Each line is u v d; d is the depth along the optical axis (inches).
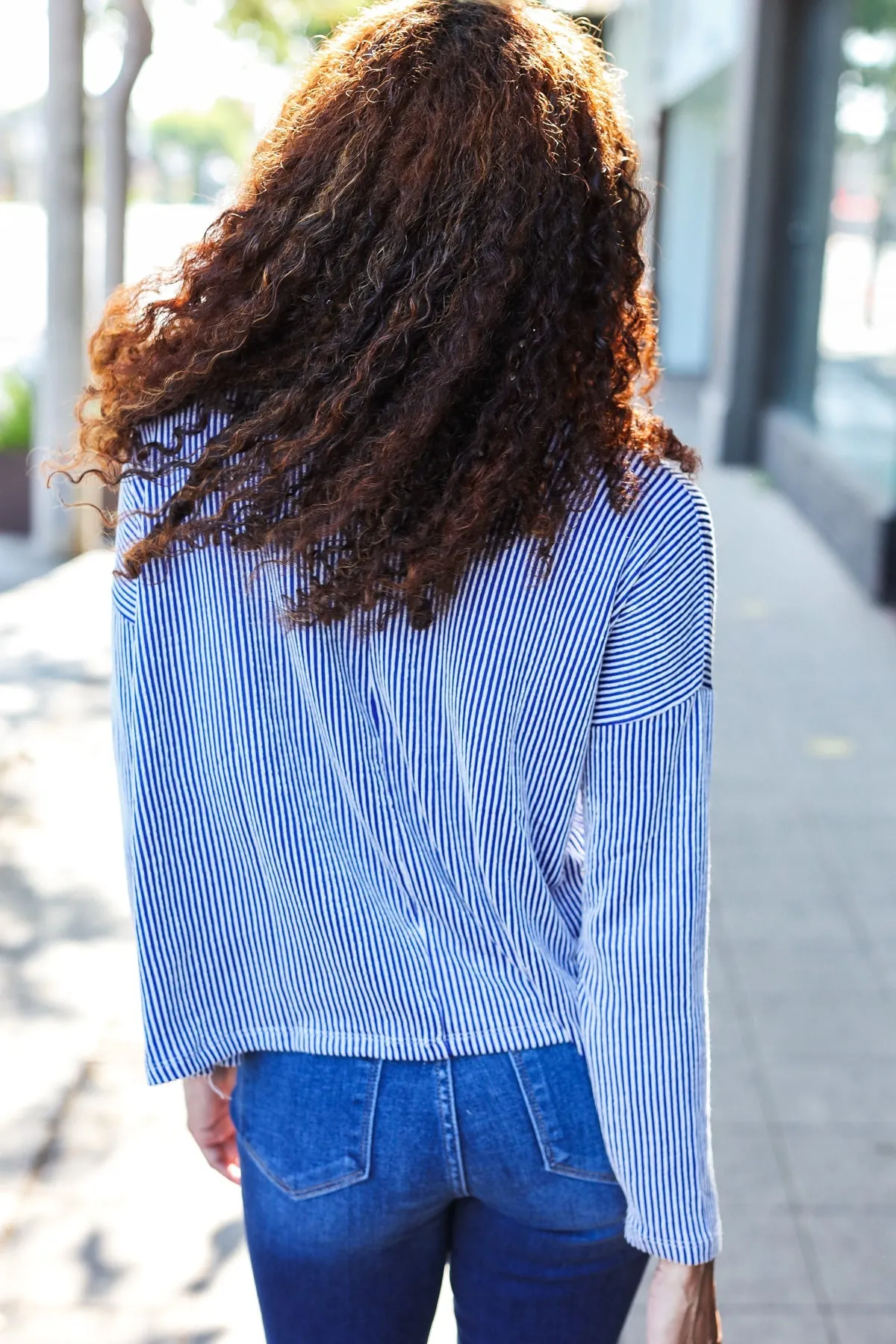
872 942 154.3
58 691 227.5
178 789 45.8
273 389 42.2
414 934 45.4
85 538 321.7
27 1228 102.7
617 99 43.8
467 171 40.1
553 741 44.0
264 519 41.8
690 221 723.4
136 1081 121.2
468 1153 46.6
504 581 42.4
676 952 44.9
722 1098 123.1
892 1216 107.3
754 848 179.3
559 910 47.0
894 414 308.2
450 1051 45.9
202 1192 107.2
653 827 44.6
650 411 44.9
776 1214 107.3
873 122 342.6
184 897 46.7
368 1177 47.0
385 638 42.8
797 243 429.4
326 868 45.3
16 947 143.3
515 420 40.5
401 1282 50.6
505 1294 50.2
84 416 47.1
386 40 41.8
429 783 43.9
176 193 1475.1
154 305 45.2
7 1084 120.0
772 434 438.6
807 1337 94.3
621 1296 51.3
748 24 434.9
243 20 388.5
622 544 42.4
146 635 44.6
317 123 42.0
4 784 186.5
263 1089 48.6
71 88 302.8
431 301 40.1
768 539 365.4
